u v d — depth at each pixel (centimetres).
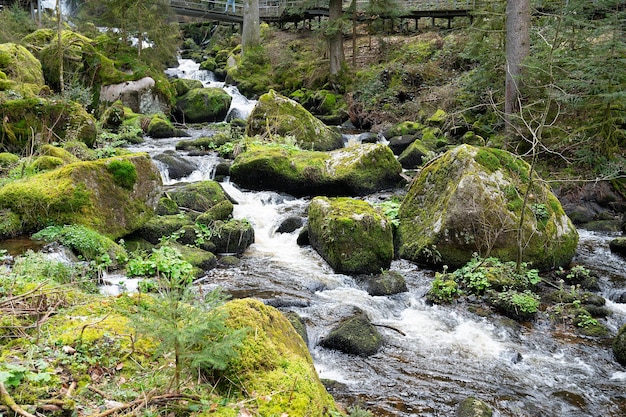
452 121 1584
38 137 1134
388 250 804
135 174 823
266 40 2988
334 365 550
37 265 579
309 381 347
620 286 779
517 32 1338
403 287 754
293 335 419
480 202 796
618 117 1230
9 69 1488
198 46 3544
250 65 2664
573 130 1262
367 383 518
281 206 1120
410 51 2312
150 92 1992
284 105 1555
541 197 849
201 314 323
